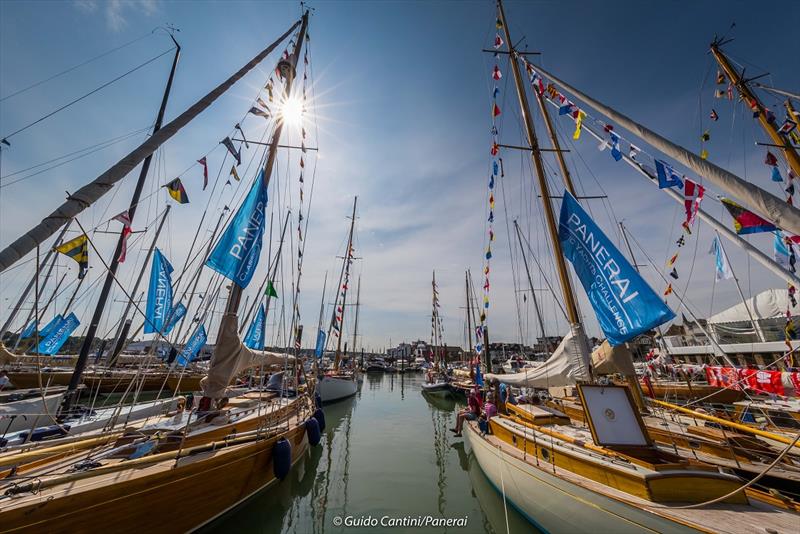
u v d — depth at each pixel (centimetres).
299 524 748
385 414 2205
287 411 1080
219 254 754
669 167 574
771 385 875
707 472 483
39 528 387
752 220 560
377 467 1134
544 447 668
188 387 2255
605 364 819
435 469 1120
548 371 765
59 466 538
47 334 1733
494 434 932
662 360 1619
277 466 771
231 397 1181
